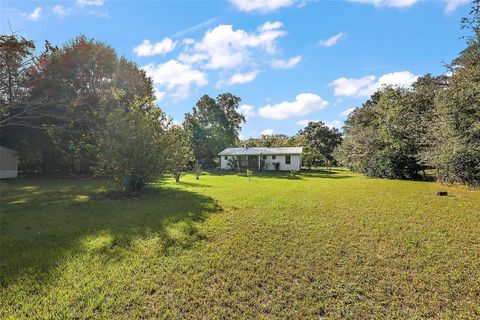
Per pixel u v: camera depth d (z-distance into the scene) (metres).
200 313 2.96
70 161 19.36
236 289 3.44
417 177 20.28
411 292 3.35
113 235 5.48
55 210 7.92
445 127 14.02
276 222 6.49
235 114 47.84
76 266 4.05
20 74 13.84
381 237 5.38
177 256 4.46
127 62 22.19
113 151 10.20
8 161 19.20
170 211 7.74
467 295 3.28
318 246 4.90
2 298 3.19
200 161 38.78
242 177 22.62
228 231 5.80
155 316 2.89
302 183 16.88
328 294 3.32
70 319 2.82
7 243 5.01
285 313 2.95
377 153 22.70
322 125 52.91
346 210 7.87
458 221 6.60
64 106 17.23
